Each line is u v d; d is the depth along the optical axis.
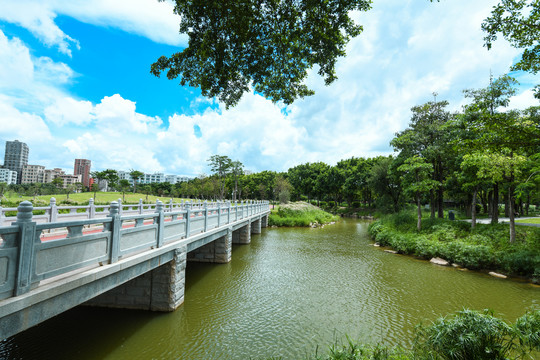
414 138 23.69
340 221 43.94
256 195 78.12
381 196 43.44
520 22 4.55
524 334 4.70
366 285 12.09
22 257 3.80
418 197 22.20
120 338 7.07
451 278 13.34
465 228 19.62
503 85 16.39
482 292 11.34
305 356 6.60
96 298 8.80
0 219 7.34
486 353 4.44
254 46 6.13
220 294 10.48
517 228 17.19
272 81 7.52
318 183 64.38
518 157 13.84
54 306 4.34
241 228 21.66
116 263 5.73
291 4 5.86
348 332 7.85
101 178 58.31
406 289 11.62
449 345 4.75
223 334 7.53
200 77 6.89
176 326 7.80
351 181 53.91
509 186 15.38
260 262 15.76
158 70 6.75
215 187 70.81
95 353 6.41
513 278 13.40
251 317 8.64
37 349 6.49
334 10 5.88
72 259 4.68
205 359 6.38
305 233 28.98
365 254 18.62
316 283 12.21
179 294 8.97
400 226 23.98
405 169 22.06
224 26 5.69
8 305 3.51
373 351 5.13
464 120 17.23
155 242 7.61
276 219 35.41
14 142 120.69
